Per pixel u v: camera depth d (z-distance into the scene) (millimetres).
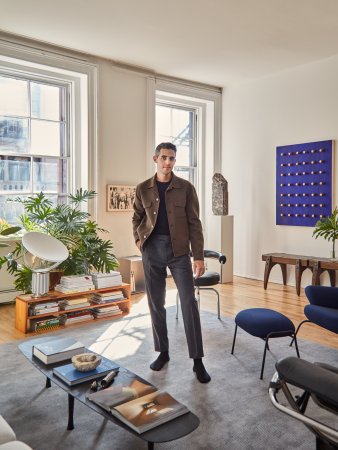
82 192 5320
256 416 2270
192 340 2719
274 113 5953
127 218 5625
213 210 6129
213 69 5777
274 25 4316
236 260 6543
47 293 3922
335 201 5266
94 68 5215
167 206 2762
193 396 2490
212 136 6691
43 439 2035
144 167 5770
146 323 4016
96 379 2041
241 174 6449
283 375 1380
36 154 5133
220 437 2064
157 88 5934
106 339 3531
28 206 4488
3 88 4875
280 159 5852
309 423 1312
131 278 5199
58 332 3732
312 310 3021
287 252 5832
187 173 6816
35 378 2750
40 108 5152
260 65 5594
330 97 5285
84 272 4363
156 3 3820
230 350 3266
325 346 3367
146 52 5117
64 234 4363
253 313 2992
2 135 4887
